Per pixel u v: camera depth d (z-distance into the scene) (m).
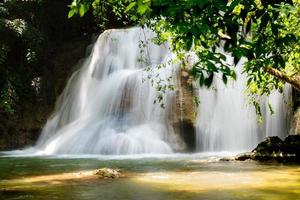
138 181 10.04
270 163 13.81
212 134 20.36
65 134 22.39
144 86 21.64
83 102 24.09
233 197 7.88
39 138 24.23
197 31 3.59
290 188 8.80
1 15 26.67
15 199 7.91
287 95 19.00
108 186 9.34
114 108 22.34
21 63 25.92
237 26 3.58
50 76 25.91
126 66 24.81
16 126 24.00
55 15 28.59
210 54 3.63
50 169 13.16
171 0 3.61
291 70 9.06
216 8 3.48
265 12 3.78
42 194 8.41
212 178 10.41
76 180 10.28
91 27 28.94
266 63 4.59
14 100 24.39
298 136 15.11
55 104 25.23
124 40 25.36
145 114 21.23
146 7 3.66
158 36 11.79
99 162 15.41
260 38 3.86
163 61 23.73
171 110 20.53
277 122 19.36
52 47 27.56
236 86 20.42
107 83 23.59
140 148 19.58
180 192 8.48
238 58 3.62
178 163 14.41
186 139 20.08
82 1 4.25
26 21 27.55
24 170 12.93
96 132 21.14
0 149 22.97
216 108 20.59
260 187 8.95
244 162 14.21
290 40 4.05
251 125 20.08
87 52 26.80
